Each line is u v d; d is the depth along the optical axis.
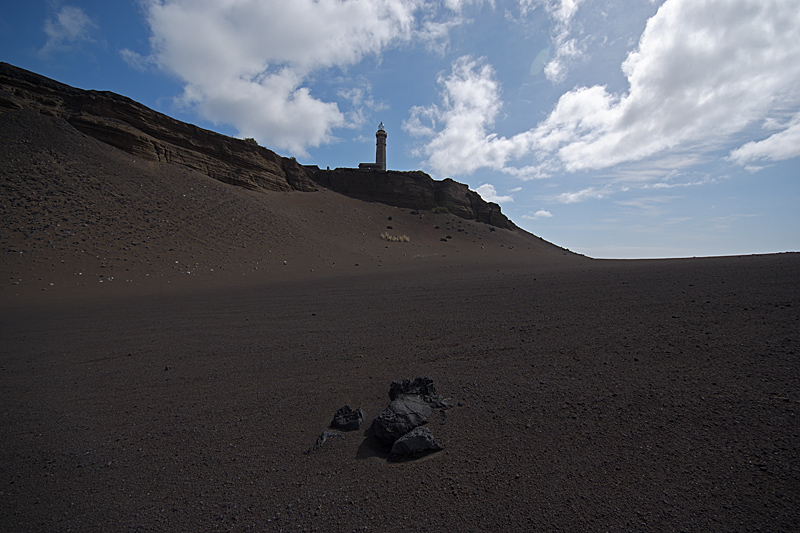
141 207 31.09
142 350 8.66
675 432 3.71
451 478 3.38
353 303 14.17
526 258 47.69
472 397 4.98
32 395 6.12
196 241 30.16
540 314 9.63
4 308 14.85
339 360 7.12
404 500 3.15
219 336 9.74
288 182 61.78
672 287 11.85
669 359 5.53
